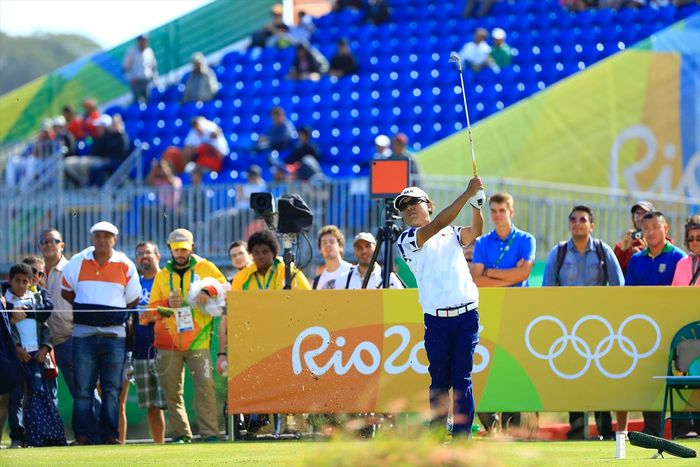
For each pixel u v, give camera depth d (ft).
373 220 197.06
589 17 262.26
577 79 217.36
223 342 114.11
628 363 106.01
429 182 200.34
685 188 214.07
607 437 112.57
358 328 106.63
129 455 91.20
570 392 106.01
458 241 84.43
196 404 115.14
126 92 274.16
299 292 107.14
